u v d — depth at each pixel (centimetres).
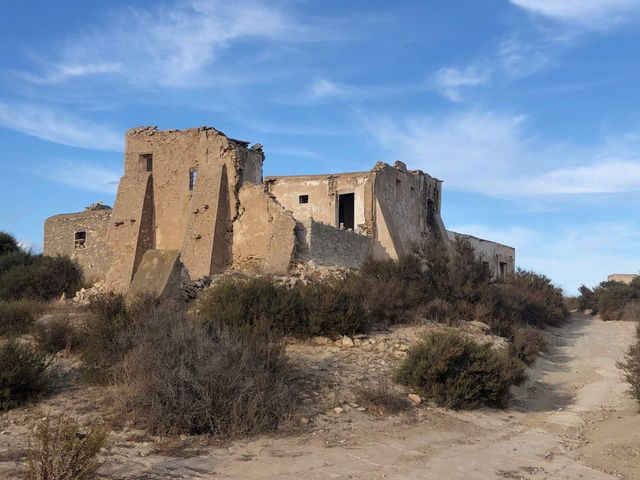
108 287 3020
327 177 3766
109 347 1313
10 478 736
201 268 2811
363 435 1075
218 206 2880
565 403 1670
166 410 1017
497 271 5591
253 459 889
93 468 719
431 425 1216
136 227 3130
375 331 1903
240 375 1111
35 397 1183
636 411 1474
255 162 3145
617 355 2530
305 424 1100
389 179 3862
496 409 1460
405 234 3966
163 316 1374
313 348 1645
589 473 965
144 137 3253
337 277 2373
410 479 841
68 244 3625
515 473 932
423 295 2311
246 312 1700
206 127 3070
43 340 1496
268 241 2778
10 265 3359
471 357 1452
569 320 3981
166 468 824
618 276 5972
